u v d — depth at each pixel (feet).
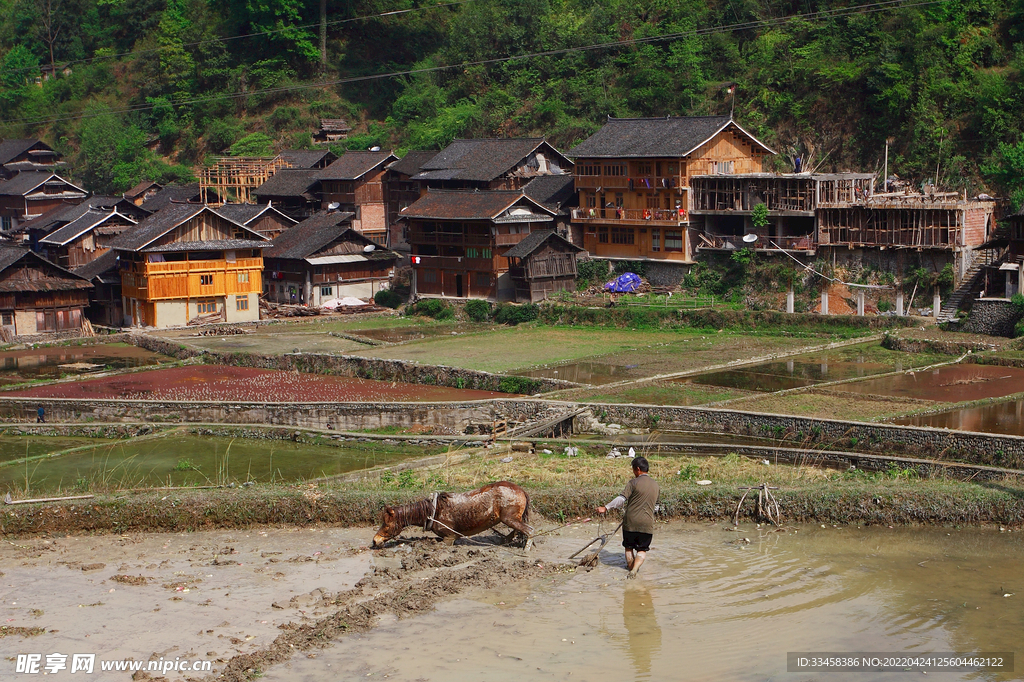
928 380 133.08
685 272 213.87
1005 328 157.89
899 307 176.45
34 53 430.20
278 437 117.91
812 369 146.00
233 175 299.99
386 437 113.50
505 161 253.03
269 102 361.51
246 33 372.58
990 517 61.98
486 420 124.77
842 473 85.51
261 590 54.65
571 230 232.32
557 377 145.48
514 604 51.34
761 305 197.26
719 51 274.57
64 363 178.81
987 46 227.81
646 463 55.06
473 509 60.03
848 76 237.86
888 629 47.24
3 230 328.49
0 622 50.98
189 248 216.13
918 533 60.75
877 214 185.68
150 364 174.91
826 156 237.25
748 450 98.53
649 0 307.99
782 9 278.05
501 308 210.38
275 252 240.53
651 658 45.14
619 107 284.00
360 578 56.13
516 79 311.88
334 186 280.10
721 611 49.67
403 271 250.57
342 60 368.68
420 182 264.72
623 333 189.37
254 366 170.91
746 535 61.05
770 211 199.72
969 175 211.20
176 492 69.87
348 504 66.33
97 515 66.08
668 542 60.03
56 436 123.85
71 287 214.69
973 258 177.88
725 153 219.00
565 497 66.13
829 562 55.93
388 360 157.28
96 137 359.25
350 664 45.44
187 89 372.17
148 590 54.90
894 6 247.50
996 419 109.19
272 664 45.60
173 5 398.83
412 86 340.80
